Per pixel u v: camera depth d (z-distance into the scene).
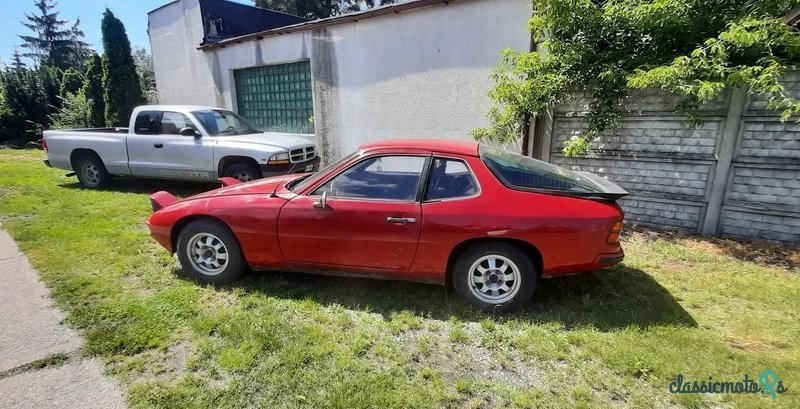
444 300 3.50
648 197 5.54
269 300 3.47
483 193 3.20
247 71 10.52
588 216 3.08
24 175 9.21
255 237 3.55
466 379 2.53
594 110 5.58
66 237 4.98
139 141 7.36
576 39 5.62
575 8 5.32
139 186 8.21
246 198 3.64
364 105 8.35
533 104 5.76
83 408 2.26
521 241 3.15
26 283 3.74
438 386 2.45
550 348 2.83
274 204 3.51
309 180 3.68
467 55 6.85
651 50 5.31
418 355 2.77
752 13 4.61
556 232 3.08
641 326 3.08
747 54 4.58
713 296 3.57
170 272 4.02
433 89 7.36
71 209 6.32
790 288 3.71
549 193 3.20
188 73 11.80
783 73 4.52
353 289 3.71
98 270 4.04
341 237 3.37
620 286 3.75
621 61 5.31
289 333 2.96
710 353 2.73
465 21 6.75
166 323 3.08
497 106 6.65
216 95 11.19
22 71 18.33
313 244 3.46
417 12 7.24
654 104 5.27
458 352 2.81
